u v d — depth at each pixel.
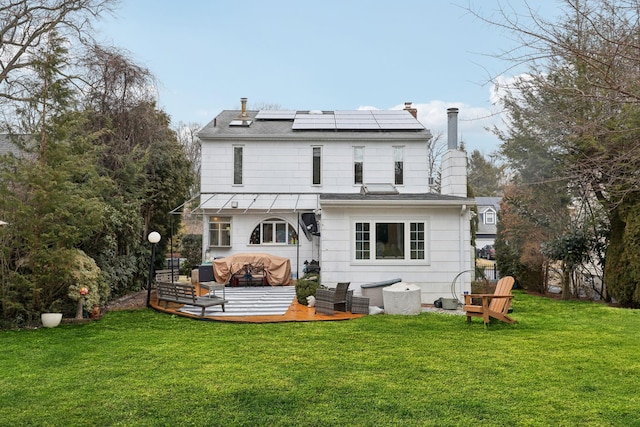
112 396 5.96
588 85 4.08
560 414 5.28
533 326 10.66
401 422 5.08
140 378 6.71
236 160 22.88
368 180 22.80
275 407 5.55
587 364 7.34
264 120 25.25
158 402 5.74
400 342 8.97
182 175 22.08
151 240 14.09
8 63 17.58
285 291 17.77
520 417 5.20
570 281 18.91
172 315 12.44
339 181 22.78
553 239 17.42
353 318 11.73
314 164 22.97
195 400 5.80
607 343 8.83
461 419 5.15
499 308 11.14
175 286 12.88
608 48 3.69
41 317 11.00
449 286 14.19
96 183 12.55
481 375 6.77
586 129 4.40
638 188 4.93
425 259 14.26
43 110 11.47
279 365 7.37
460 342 8.95
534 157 15.11
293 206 21.78
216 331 10.23
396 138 22.69
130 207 16.31
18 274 10.87
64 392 6.12
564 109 4.62
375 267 14.22
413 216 14.30
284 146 22.81
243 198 22.20
